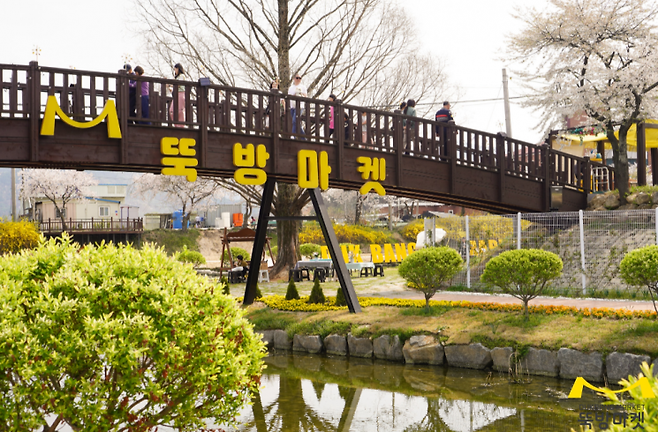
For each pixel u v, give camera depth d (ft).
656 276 27.91
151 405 12.57
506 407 23.62
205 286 13.58
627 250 40.86
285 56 74.59
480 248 49.14
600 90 62.23
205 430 13.75
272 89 40.83
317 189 41.88
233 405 13.56
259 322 39.78
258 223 44.80
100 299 12.38
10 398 11.65
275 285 63.46
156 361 12.18
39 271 13.15
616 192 61.21
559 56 65.82
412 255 36.58
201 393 12.84
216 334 12.79
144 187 128.16
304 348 36.65
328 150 43.06
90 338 11.46
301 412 23.91
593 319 30.66
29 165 35.06
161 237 133.28
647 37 59.77
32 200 163.32
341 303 41.63
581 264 42.68
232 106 39.06
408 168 47.78
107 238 125.49
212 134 38.24
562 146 76.89
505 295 45.09
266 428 21.83
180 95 41.24
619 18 62.39
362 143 44.57
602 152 75.61
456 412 23.30
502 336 30.37
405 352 32.68
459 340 31.37
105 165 35.94
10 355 11.02
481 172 53.01
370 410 23.99
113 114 34.40
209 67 75.87
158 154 36.47
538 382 27.30
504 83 82.79
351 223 161.79
